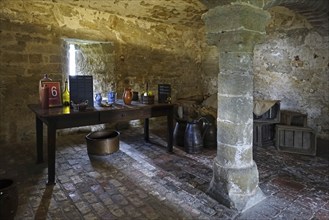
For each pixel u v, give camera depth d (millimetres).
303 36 4043
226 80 2096
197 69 5625
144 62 4781
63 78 4043
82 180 2523
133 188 2367
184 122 3695
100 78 4680
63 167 2846
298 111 4238
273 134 3891
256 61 4625
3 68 3457
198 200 2158
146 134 3904
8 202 1673
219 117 2189
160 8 4180
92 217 1898
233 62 2037
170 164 2975
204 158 3193
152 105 3064
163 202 2123
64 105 2863
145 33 4730
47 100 2662
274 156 3291
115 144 3322
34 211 1965
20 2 3465
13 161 3014
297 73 4180
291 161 3105
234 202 2023
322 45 3877
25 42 3580
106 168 2836
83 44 4629
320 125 4051
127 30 4500
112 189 2344
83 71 4879
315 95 4039
